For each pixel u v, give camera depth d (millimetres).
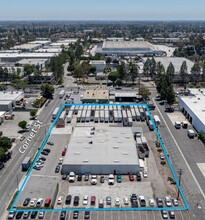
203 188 68062
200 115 101812
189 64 188875
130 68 164250
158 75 164000
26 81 161750
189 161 80250
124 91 147625
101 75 183875
